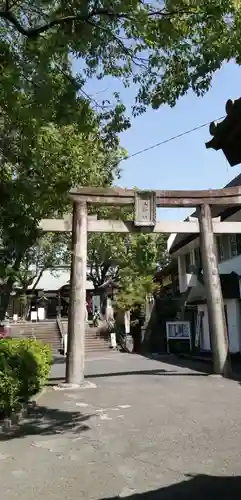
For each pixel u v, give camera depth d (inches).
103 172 674.2
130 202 653.3
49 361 585.6
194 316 1155.9
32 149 316.2
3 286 366.0
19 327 1419.8
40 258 1192.8
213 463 258.2
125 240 1145.4
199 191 674.8
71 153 436.8
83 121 315.3
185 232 673.0
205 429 339.6
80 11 277.4
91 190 642.2
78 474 247.4
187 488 220.8
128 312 1333.7
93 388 565.6
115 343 1310.3
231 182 996.6
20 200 264.1
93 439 322.0
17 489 227.9
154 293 1370.6
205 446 293.4
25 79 279.0
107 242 1061.8
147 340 1269.7
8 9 285.7
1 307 378.9
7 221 252.8
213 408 419.2
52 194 295.9
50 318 2042.3
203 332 1068.5
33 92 279.6
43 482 236.7
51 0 290.5
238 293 887.7
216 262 664.4
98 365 875.4
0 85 271.7
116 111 370.3
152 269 1294.3
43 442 315.9
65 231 649.0
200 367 762.2
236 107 147.9
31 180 282.8
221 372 638.5
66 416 402.3
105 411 422.3
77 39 290.4
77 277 621.9
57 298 2065.7
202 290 978.1
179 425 355.9
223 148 175.2
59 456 282.0
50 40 283.4
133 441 313.0
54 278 2058.3
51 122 337.7
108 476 242.5
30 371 445.1
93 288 1857.8
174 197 669.3
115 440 317.4
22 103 291.4
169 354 1111.0
